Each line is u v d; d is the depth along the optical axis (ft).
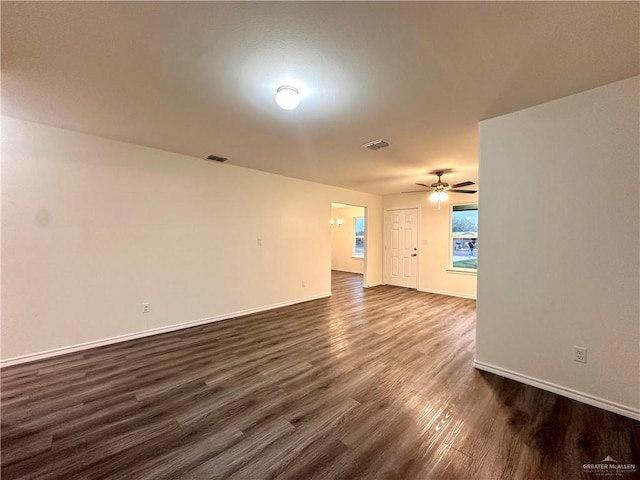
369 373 8.21
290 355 9.45
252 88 6.55
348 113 7.77
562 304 7.04
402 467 4.84
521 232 7.67
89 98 7.12
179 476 4.64
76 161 9.61
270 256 15.62
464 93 6.73
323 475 4.67
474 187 18.47
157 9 4.25
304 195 17.42
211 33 4.77
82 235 9.77
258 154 11.84
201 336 11.24
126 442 5.40
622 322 6.25
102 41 5.00
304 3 4.13
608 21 4.38
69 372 8.16
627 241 6.20
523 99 7.04
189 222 12.42
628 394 6.16
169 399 6.84
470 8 4.20
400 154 11.59
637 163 6.07
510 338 7.90
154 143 10.63
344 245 33.35
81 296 9.75
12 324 8.58
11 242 8.57
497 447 5.31
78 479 4.57
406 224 22.33
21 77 6.18
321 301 17.61
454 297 18.83
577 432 5.70
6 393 7.06
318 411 6.40
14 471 4.70
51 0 4.06
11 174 8.55
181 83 6.37
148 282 11.27
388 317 14.01
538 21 4.42
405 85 6.37
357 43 4.98
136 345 10.25
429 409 6.49
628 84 6.15
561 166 7.02
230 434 5.65
